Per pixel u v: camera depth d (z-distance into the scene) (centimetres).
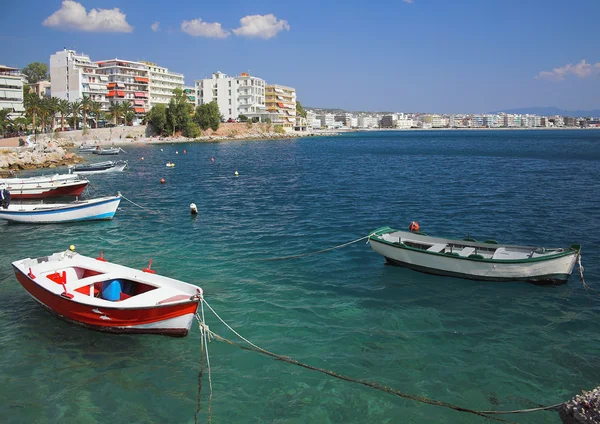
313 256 2606
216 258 2580
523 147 13600
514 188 5122
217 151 11744
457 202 4266
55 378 1456
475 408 1316
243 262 2508
